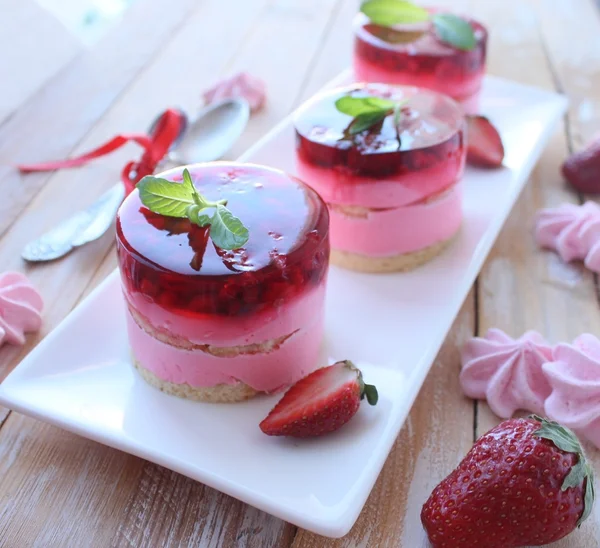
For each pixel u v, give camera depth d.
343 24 0.65
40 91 0.55
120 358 0.35
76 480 0.32
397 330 0.37
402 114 0.40
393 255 0.40
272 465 0.31
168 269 0.31
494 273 0.43
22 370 0.34
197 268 0.31
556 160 0.51
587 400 0.34
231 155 0.49
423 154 0.38
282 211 0.33
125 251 0.32
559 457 0.29
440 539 0.29
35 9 0.65
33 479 0.32
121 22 0.65
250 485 0.30
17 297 0.38
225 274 0.31
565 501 0.29
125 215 0.33
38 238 0.43
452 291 0.39
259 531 0.31
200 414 0.33
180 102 0.54
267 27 0.65
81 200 0.46
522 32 0.65
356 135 0.39
